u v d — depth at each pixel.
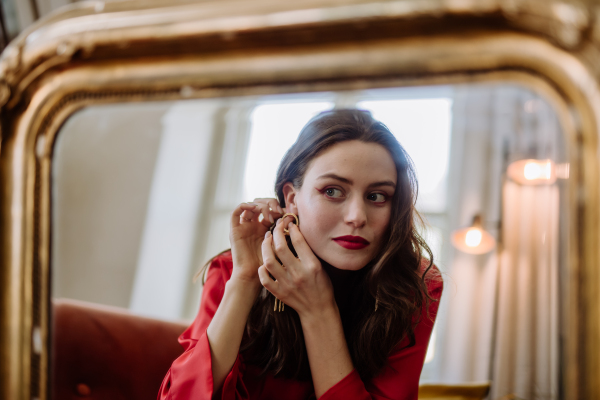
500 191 0.53
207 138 0.65
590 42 0.46
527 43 0.49
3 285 0.63
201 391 0.63
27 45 0.62
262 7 0.56
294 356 0.73
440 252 0.58
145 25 0.59
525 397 0.51
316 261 0.67
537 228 0.51
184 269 0.70
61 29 0.62
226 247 0.71
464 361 0.56
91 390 0.68
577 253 0.48
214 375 0.66
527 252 0.52
